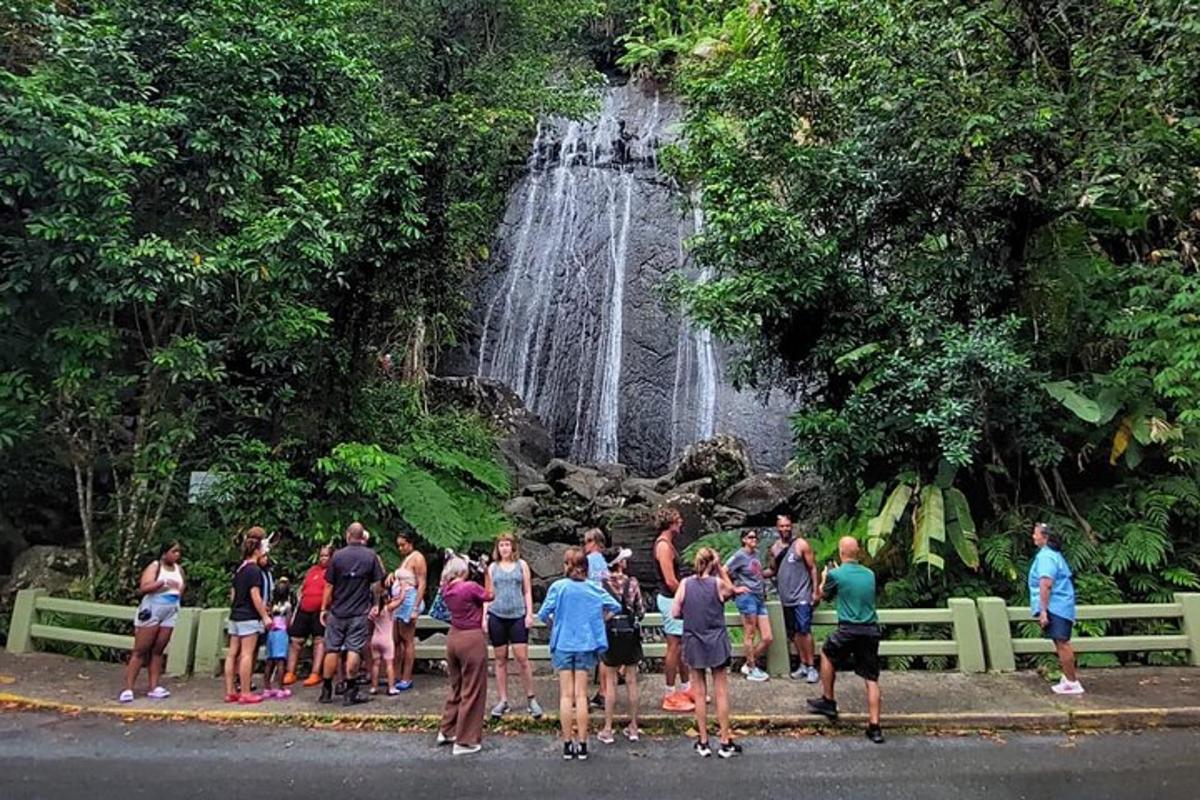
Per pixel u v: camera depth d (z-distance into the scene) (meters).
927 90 9.02
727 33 18.08
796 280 9.48
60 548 9.73
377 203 10.22
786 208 10.18
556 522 12.84
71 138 7.65
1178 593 8.33
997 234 9.64
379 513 9.97
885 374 9.01
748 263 9.84
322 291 10.37
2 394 8.05
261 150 9.56
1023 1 9.53
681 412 18.66
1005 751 6.04
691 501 13.16
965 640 7.91
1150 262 10.42
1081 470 9.68
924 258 9.94
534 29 16.00
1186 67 8.62
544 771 5.58
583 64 18.55
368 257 10.30
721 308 9.42
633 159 22.22
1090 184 8.94
